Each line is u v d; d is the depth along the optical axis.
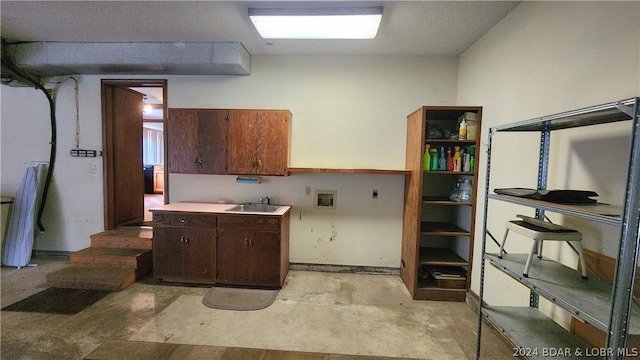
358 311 2.44
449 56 3.11
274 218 2.76
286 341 2.01
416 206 2.69
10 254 3.22
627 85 1.31
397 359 1.85
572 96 1.60
